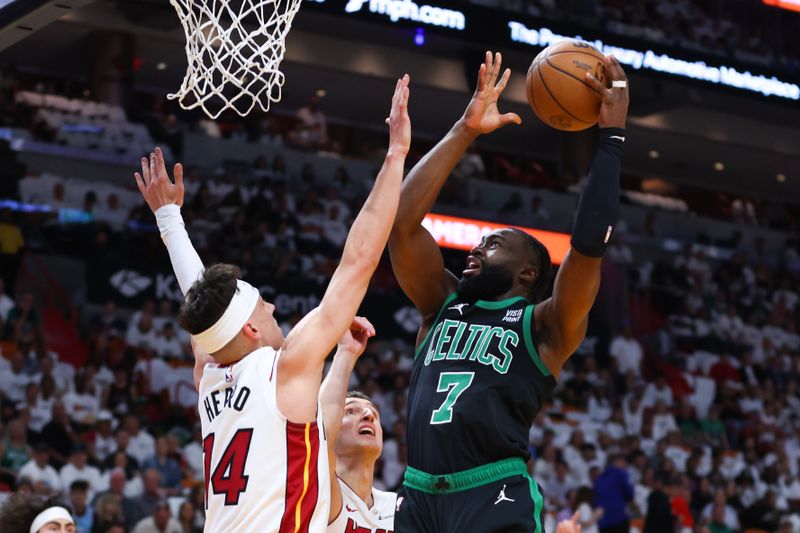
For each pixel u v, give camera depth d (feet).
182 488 37.01
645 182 77.41
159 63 60.23
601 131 11.36
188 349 46.19
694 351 60.13
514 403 11.23
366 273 10.21
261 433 9.86
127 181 53.57
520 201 60.44
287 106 65.36
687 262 64.49
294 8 14.30
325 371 41.78
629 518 40.98
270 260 51.03
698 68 52.65
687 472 46.52
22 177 50.34
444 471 11.17
